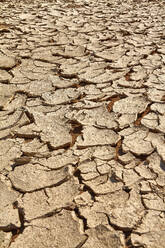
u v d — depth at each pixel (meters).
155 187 0.95
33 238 0.83
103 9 3.13
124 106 1.33
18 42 2.07
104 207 0.90
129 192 0.94
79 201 0.92
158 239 0.82
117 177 0.99
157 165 1.02
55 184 0.98
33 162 1.06
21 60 1.80
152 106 1.32
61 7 3.19
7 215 0.89
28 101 1.40
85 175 1.00
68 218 0.88
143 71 1.64
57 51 1.92
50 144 1.13
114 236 0.83
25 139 1.17
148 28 2.39
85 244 0.82
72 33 2.26
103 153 1.09
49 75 1.63
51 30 2.33
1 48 1.96
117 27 2.42
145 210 0.89
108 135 1.17
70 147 1.12
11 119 1.27
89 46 1.99
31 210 0.90
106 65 1.73
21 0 3.58
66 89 1.50
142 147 1.10
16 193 0.95
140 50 1.92
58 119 1.27
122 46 1.99
